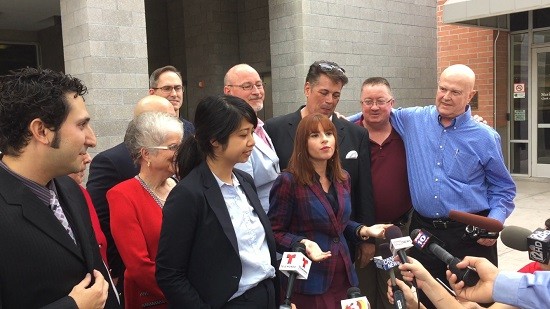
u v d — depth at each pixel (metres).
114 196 2.26
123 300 2.60
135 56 6.69
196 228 1.88
